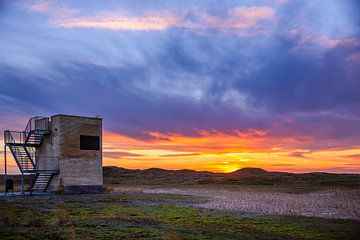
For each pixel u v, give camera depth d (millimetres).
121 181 111062
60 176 44125
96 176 47281
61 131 44750
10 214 21750
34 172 43094
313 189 59062
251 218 22500
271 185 80125
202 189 61844
